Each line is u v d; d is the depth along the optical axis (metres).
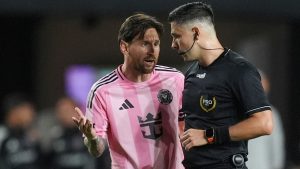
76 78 41.19
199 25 15.59
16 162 27.52
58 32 41.22
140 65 15.87
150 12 31.17
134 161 16.45
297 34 35.84
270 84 37.16
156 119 16.53
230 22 40.34
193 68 16.25
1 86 39.16
